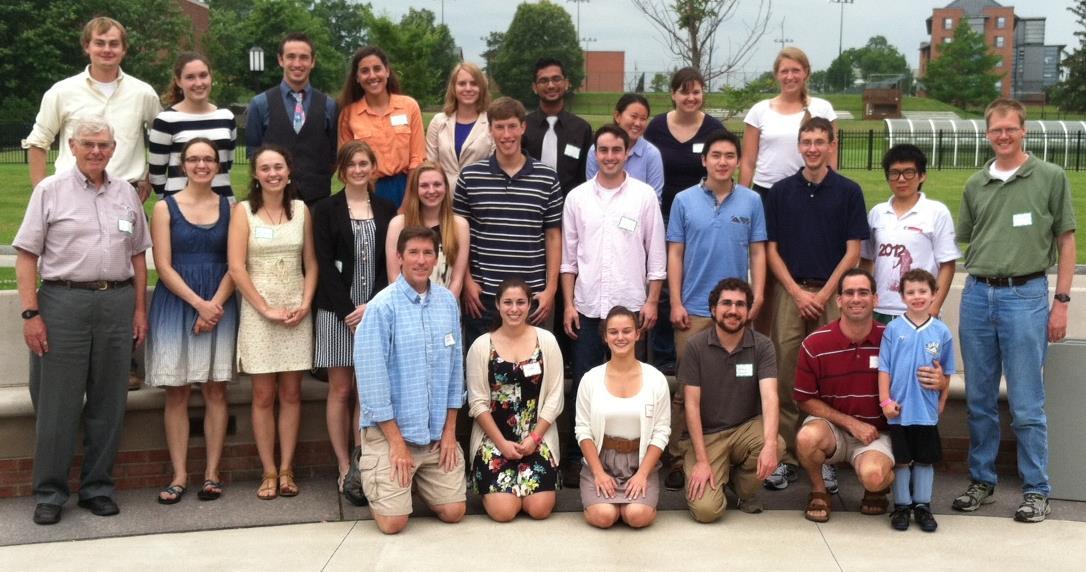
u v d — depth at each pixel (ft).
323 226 17.94
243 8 318.86
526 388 17.40
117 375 17.19
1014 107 16.98
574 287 18.84
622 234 18.43
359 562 15.29
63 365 16.72
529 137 21.02
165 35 171.94
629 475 17.17
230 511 17.53
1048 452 18.03
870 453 16.61
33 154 18.94
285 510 17.58
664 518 17.22
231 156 19.70
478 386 17.47
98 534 16.52
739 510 17.60
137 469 18.71
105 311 16.88
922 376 16.37
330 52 223.51
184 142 18.98
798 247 18.66
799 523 16.92
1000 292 17.11
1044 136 92.02
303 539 16.28
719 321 17.19
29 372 18.39
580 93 231.50
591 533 16.52
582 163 21.11
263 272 17.76
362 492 17.78
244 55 212.02
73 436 17.04
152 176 19.15
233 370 18.31
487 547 15.89
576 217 18.58
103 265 16.76
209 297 17.79
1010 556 15.40
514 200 18.47
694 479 16.90
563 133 21.02
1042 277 17.21
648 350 21.80
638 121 20.10
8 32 150.61
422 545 15.99
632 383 17.13
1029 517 16.85
